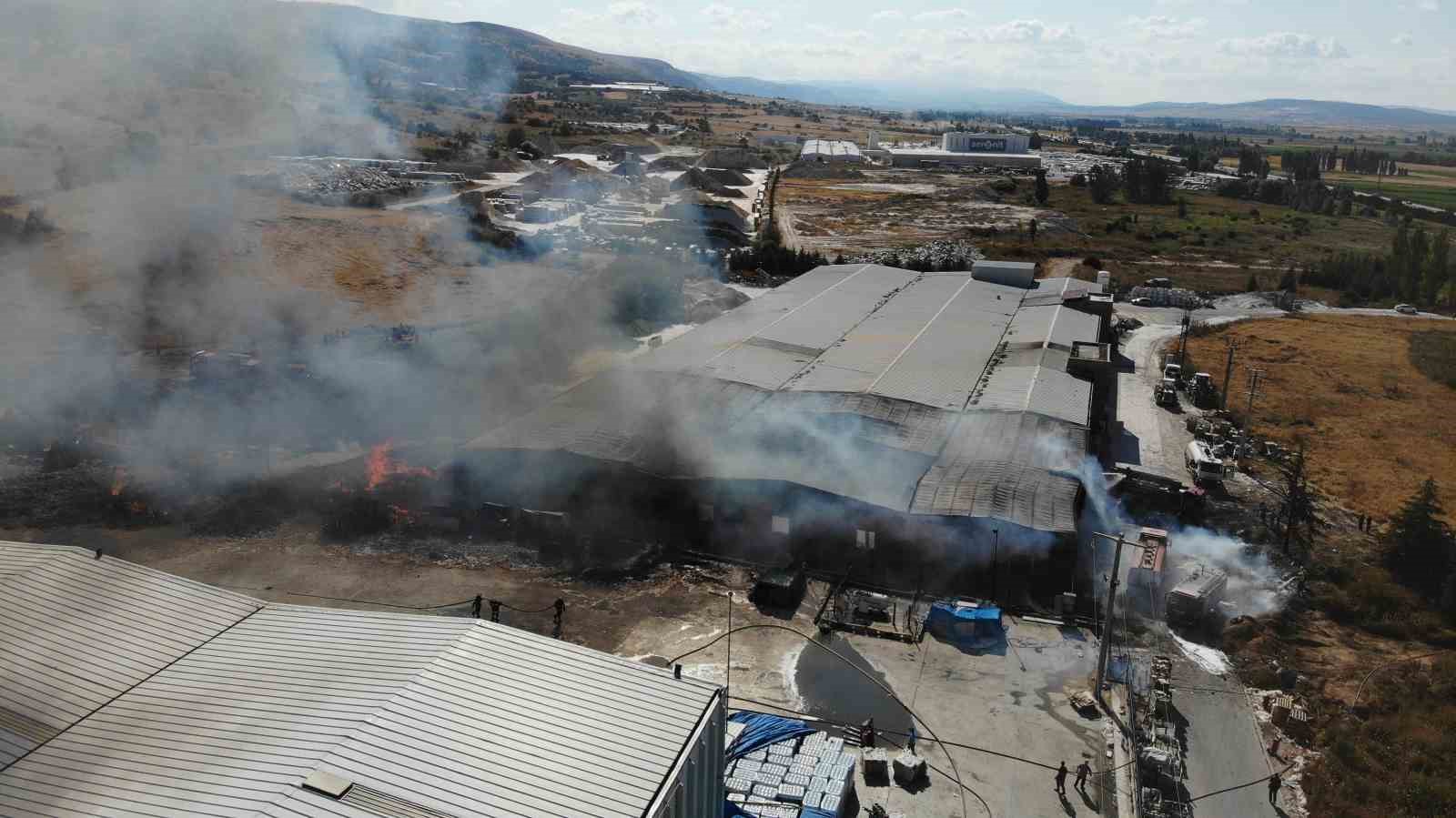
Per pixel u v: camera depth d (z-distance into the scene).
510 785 18.91
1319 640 36.22
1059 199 172.50
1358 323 93.44
